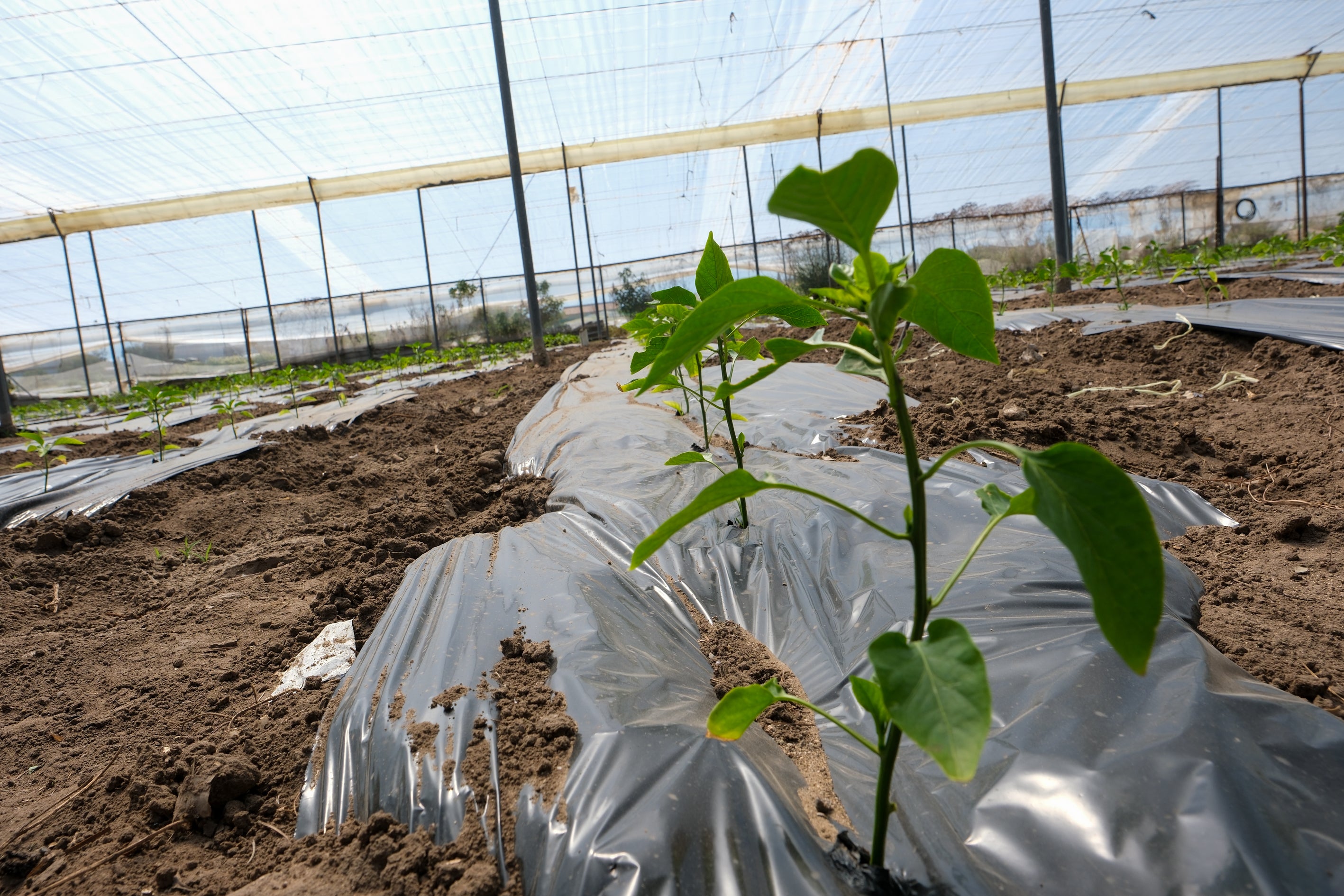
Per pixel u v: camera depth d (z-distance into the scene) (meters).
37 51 8.83
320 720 2.01
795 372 6.01
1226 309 6.44
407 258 20.31
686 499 3.41
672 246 22.75
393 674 1.99
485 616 2.24
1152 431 4.09
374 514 4.32
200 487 5.00
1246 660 1.92
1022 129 16.91
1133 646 0.81
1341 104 17.33
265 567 3.68
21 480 5.58
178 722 2.19
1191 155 18.98
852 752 1.70
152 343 18.56
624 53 11.32
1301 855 1.18
